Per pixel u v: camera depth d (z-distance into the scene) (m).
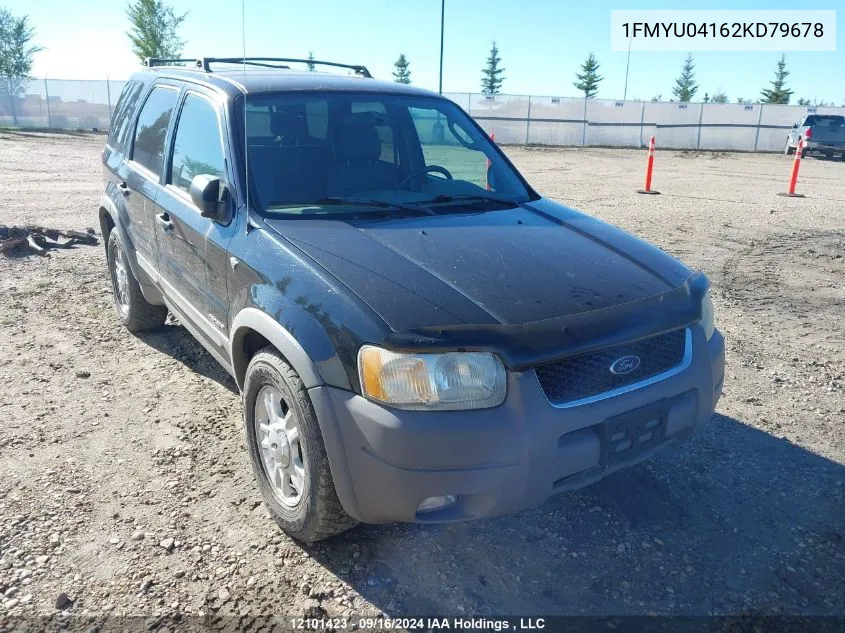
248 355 3.34
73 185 13.34
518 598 2.74
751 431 4.07
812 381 4.77
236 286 3.24
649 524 3.20
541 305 2.68
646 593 2.77
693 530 3.15
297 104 3.83
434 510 2.61
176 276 4.12
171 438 3.90
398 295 2.64
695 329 3.02
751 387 4.67
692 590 2.79
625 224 10.50
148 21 39.50
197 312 3.86
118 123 5.66
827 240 9.50
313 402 2.63
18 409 4.19
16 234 8.20
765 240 9.45
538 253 3.11
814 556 2.99
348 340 2.55
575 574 2.88
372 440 2.49
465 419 2.44
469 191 3.95
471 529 3.16
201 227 3.63
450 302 2.62
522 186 4.23
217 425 4.06
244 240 3.23
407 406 2.46
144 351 5.14
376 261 2.86
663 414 2.82
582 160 25.08
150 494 3.37
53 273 7.11
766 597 2.75
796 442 3.95
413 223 3.33
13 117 32.06
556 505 3.33
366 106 4.04
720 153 31.56
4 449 3.73
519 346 2.48
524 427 2.47
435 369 2.45
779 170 21.94
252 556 2.96
